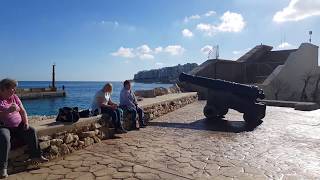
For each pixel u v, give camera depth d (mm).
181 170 5086
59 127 5816
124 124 8281
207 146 6688
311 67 22547
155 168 5156
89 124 6699
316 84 21234
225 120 10250
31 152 5094
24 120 5035
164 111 11508
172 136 7668
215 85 10227
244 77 22703
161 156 5863
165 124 9391
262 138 7547
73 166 5199
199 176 4824
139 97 12938
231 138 7520
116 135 7637
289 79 20625
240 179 4711
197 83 10523
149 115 9992
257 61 24891
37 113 23422
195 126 9109
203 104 15133
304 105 13305
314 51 23000
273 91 19531
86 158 5672
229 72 21906
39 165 5215
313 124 9617
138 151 6195
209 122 9828
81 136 6414
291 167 5309
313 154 6125
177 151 6242
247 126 9211
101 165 5270
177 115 11266
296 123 9789
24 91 41156
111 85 7746
